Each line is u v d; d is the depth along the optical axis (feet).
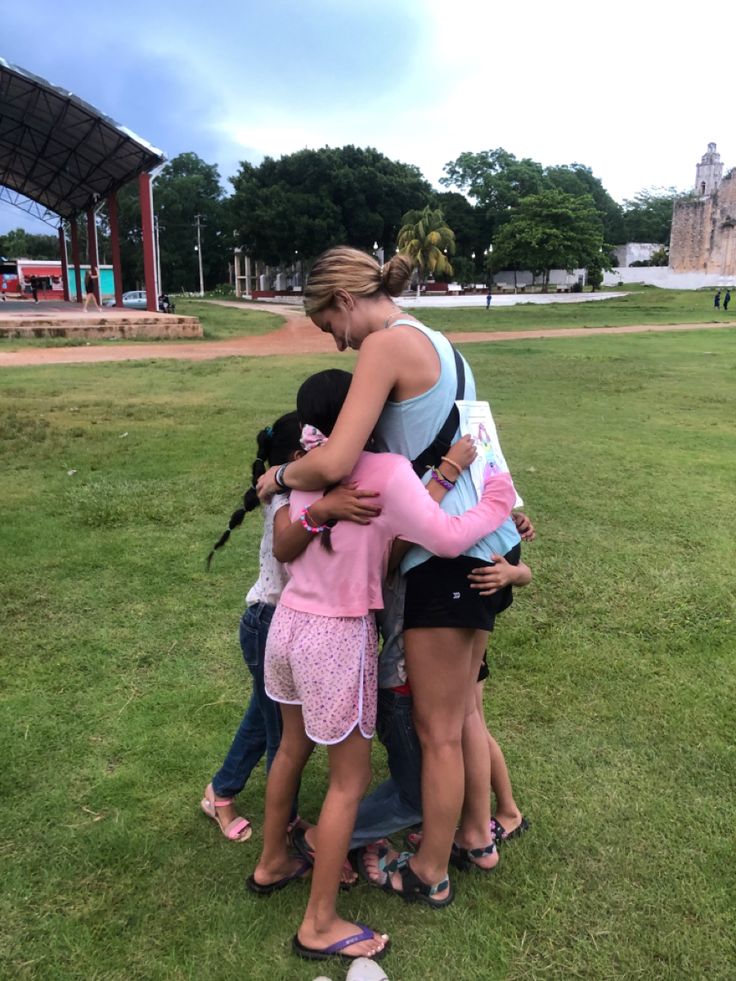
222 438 25.09
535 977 6.35
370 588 6.29
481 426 6.67
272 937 6.73
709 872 7.43
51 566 14.52
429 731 6.68
